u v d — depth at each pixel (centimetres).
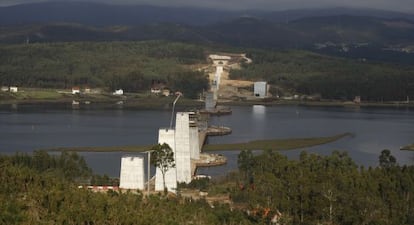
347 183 18425
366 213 16912
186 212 14775
